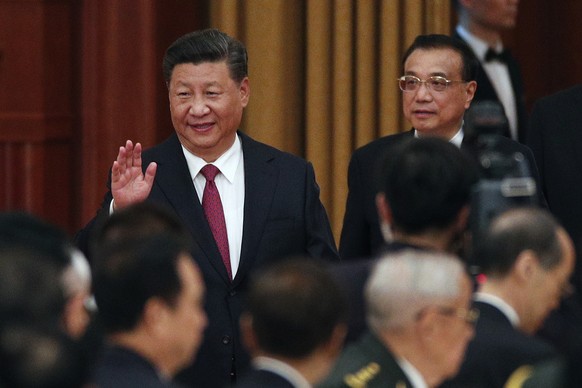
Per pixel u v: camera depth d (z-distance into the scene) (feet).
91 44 58.44
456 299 25.91
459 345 26.11
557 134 50.06
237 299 40.96
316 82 59.21
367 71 59.41
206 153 41.86
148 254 24.35
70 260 21.45
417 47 45.21
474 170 30.89
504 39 64.64
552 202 50.06
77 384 18.15
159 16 58.23
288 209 41.75
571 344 27.12
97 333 26.13
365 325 31.22
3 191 58.39
